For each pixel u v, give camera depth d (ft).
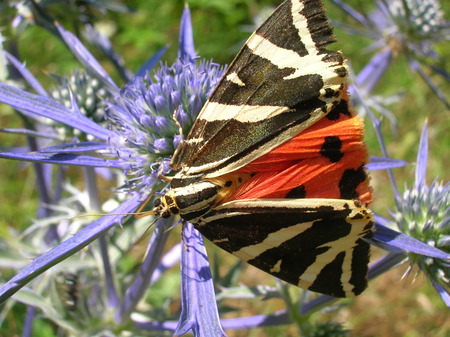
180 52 0.36
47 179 0.54
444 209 0.36
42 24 0.43
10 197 0.65
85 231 0.28
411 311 0.62
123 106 0.34
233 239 0.28
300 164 0.28
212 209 0.28
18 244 0.43
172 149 0.33
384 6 0.57
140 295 0.39
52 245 0.43
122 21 0.78
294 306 0.41
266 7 0.74
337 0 0.56
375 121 0.36
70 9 0.47
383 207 0.67
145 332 0.42
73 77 0.44
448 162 0.71
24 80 0.44
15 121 0.69
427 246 0.29
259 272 0.65
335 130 0.28
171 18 0.80
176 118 0.33
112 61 0.49
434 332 0.61
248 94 0.28
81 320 0.41
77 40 0.36
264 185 0.28
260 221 0.27
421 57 0.58
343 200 0.27
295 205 0.27
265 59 0.28
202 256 0.30
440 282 0.35
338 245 0.27
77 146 0.31
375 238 0.29
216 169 0.28
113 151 0.32
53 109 0.31
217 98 0.28
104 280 0.42
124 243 0.43
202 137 0.28
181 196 0.27
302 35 0.27
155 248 0.36
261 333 0.60
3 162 0.66
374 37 0.58
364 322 0.62
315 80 0.27
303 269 0.28
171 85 0.34
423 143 0.37
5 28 0.42
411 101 0.73
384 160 0.34
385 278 0.64
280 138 0.28
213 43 0.79
